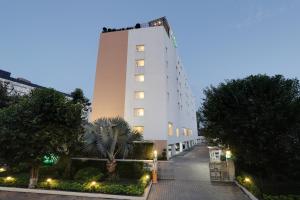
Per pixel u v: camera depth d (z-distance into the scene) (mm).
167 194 14281
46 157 15109
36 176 14672
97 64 34188
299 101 12688
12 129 13539
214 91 15516
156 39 33094
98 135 16375
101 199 12938
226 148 16000
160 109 30812
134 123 31141
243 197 13555
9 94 24438
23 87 47938
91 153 18922
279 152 12797
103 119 17203
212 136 15445
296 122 12641
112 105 32312
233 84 14906
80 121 15617
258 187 13633
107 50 34406
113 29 36250
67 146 15758
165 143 29750
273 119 12562
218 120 14781
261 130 12648
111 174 16562
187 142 50875
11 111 14039
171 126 34031
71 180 16031
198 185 16484
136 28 35094
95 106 32719
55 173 17734
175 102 38438
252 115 12906
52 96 14672
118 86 32781
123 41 34188
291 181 14453
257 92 13727
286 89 13398
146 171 18156
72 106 15023
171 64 37500
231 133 13867
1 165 19141
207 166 23531
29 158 13852
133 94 32062
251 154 13273
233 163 17734
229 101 14430
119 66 33406
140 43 33438
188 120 53625
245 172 16672
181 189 15430
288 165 13258
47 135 13539
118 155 18359
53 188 14211
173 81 38188
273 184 14539
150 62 32469
